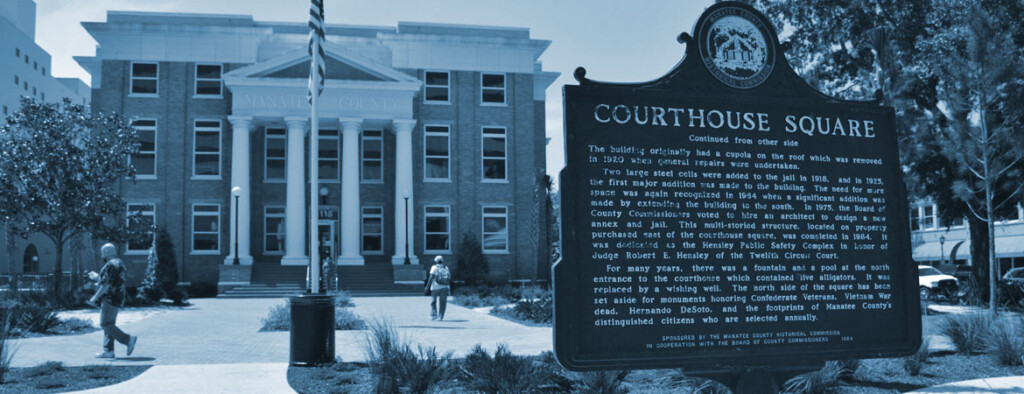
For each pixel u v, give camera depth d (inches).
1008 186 813.9
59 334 652.1
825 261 215.5
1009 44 782.5
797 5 1170.0
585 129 200.5
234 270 1499.8
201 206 1638.8
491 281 1674.5
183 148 1642.5
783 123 217.2
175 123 1647.4
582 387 325.7
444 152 1745.8
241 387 359.9
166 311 1019.3
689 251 204.4
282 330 703.1
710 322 203.8
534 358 408.5
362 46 1736.0
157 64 1658.5
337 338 604.7
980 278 1006.4
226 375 395.5
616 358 195.3
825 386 323.3
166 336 650.2
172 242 1592.0
